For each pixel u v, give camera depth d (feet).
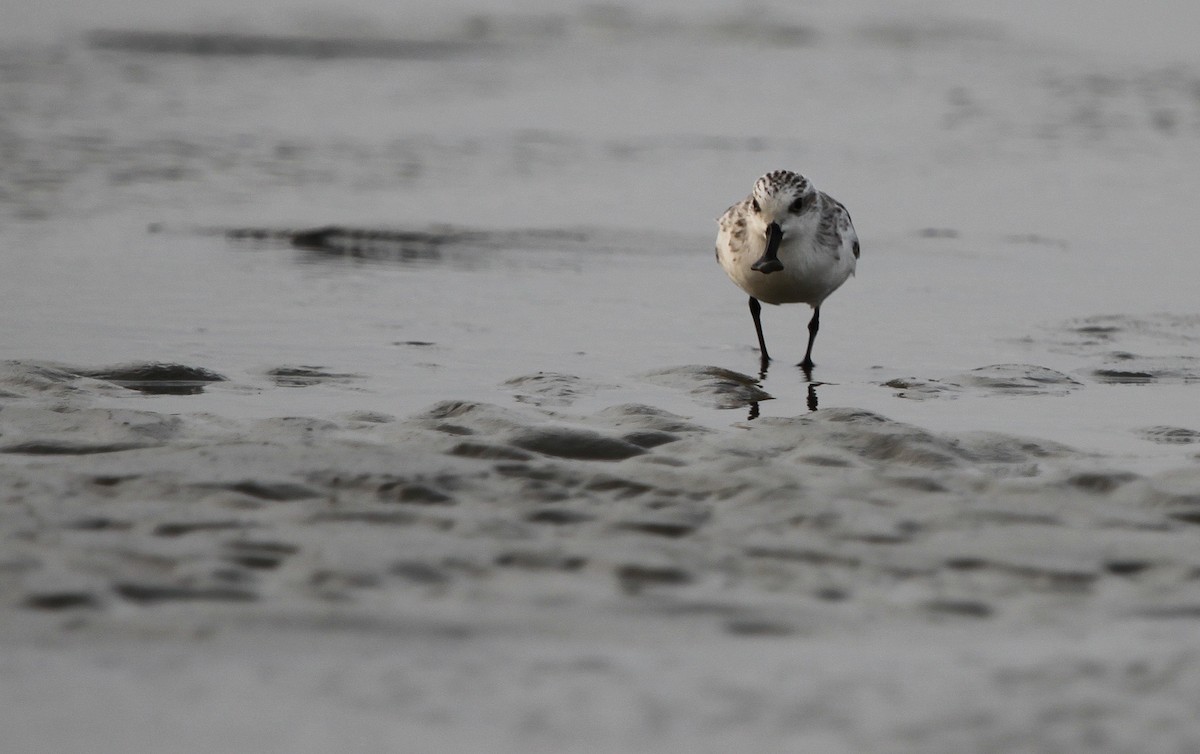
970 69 132.26
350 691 18.04
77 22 150.51
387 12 167.43
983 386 42.50
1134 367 45.06
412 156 88.48
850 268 48.03
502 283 57.93
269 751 16.43
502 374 42.93
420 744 16.63
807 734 16.84
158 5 167.43
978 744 16.49
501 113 107.04
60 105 101.04
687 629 20.42
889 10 172.96
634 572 22.85
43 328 47.16
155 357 43.55
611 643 19.84
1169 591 22.41
